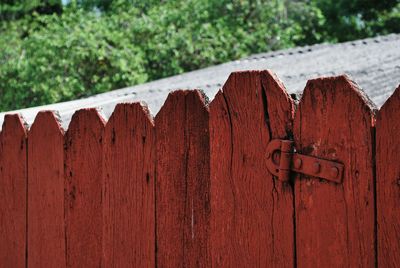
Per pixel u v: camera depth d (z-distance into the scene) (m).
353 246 1.35
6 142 2.68
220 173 1.67
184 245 1.80
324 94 1.41
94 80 10.30
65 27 10.97
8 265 2.67
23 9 18.67
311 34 15.72
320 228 1.42
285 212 1.50
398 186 1.26
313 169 1.42
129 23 11.89
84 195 2.20
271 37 11.97
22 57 10.91
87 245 2.19
